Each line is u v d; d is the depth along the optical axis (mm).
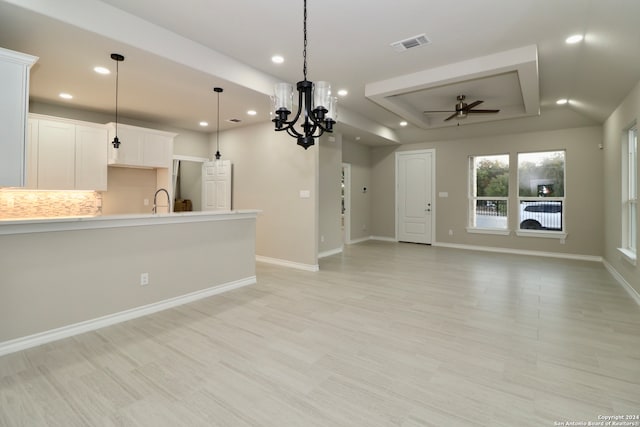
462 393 1963
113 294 3023
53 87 4000
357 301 3678
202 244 3807
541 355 2430
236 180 6324
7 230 2416
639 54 2941
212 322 3059
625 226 4414
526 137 6668
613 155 4953
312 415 1766
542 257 6328
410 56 3666
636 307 3475
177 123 5938
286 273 5027
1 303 2406
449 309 3416
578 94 4691
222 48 3492
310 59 3760
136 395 1933
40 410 1793
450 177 7621
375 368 2246
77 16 2521
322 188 6445
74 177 4609
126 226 3117
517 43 3338
